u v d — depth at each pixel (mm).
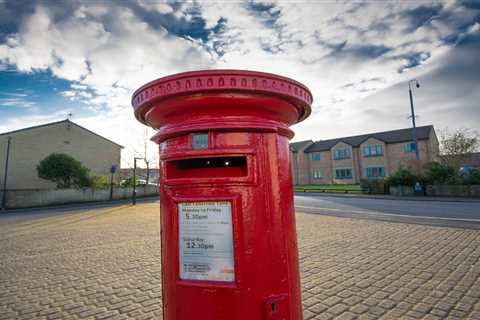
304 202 17984
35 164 27219
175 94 1148
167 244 1277
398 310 3303
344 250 6066
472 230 7574
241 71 1124
